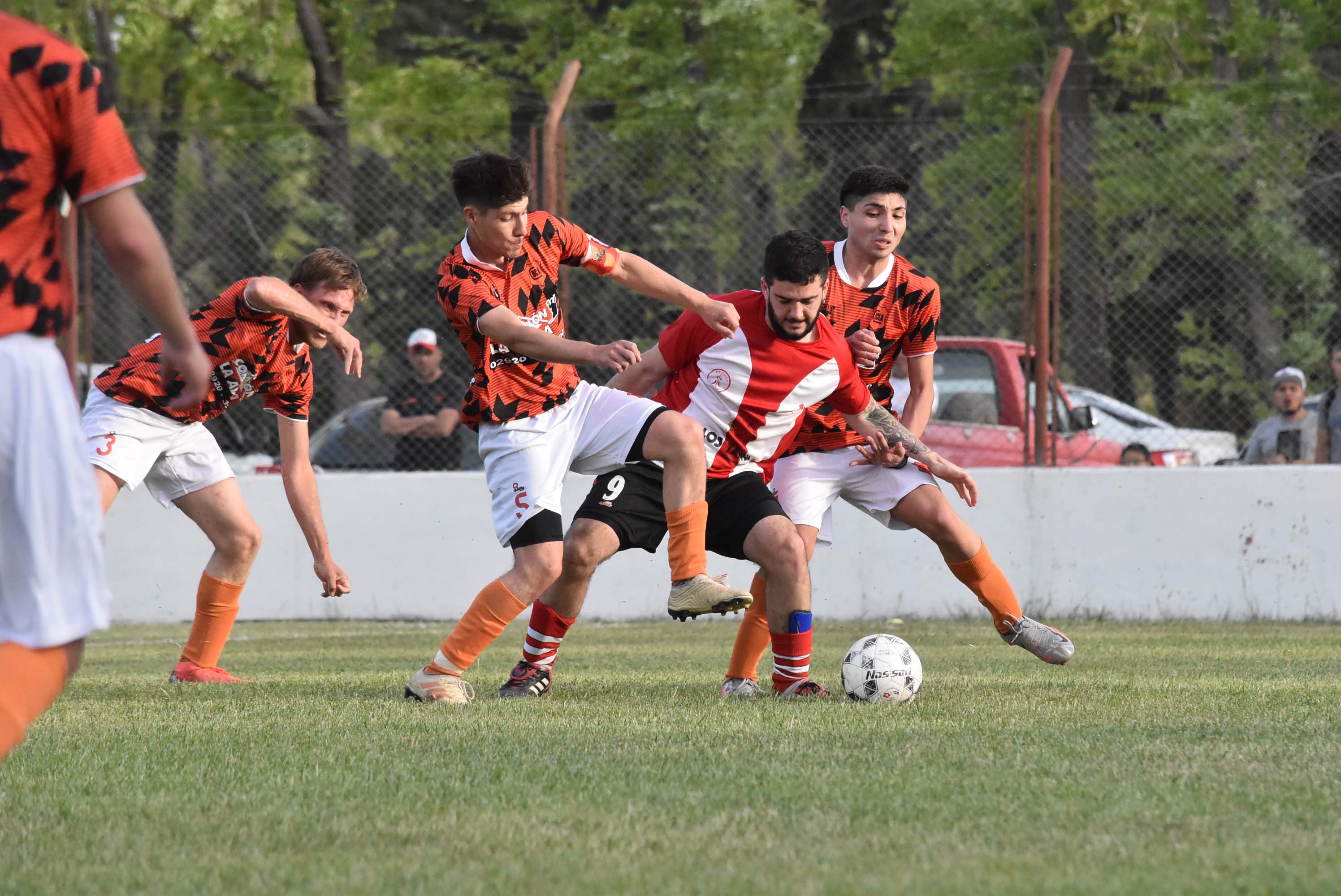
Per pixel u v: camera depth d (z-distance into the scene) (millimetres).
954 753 12281
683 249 34875
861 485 19484
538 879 8008
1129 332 37062
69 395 8023
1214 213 35375
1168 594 32500
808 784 10859
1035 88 58469
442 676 16781
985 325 35156
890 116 64812
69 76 7762
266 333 19078
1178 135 34969
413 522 34281
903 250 35281
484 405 16469
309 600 34406
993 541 33094
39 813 9992
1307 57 53344
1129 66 58219
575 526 17203
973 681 18750
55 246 7977
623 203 34594
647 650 26031
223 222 36062
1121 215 36031
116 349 33781
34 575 7832
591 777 11195
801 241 16625
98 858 8625
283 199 35969
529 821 9625
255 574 34469
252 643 28641
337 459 36812
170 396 19359
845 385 17734
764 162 35031
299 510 20000
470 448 35219
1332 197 34844
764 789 10633
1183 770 11414
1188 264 36344
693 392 17375
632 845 8875
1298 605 31953
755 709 15562
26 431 7742
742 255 35094
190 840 9094
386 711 15633
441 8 69125
